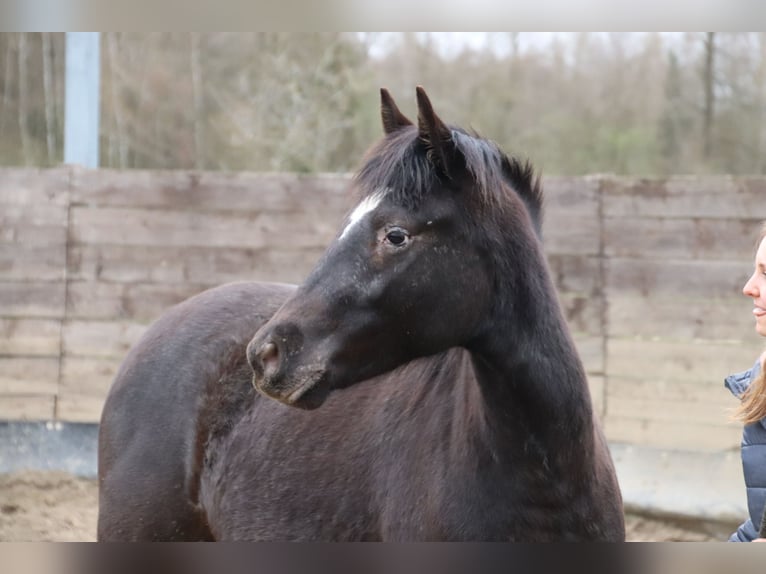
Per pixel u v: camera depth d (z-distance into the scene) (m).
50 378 7.30
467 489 2.40
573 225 6.84
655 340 6.71
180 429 3.32
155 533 3.31
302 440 2.95
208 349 3.39
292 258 7.23
